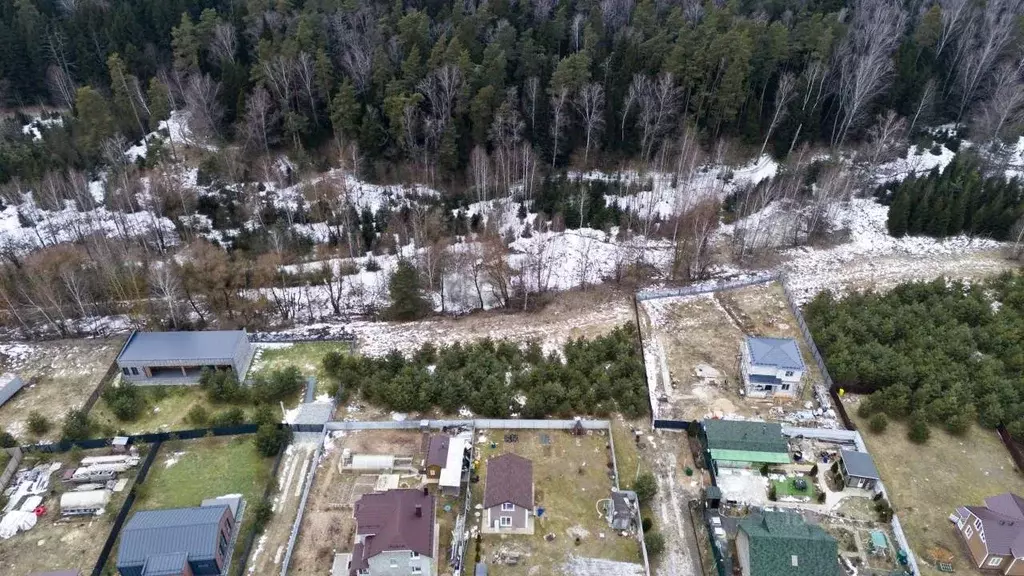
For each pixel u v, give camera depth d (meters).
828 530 44.47
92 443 49.12
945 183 78.56
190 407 53.84
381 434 51.19
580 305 67.56
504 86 83.56
